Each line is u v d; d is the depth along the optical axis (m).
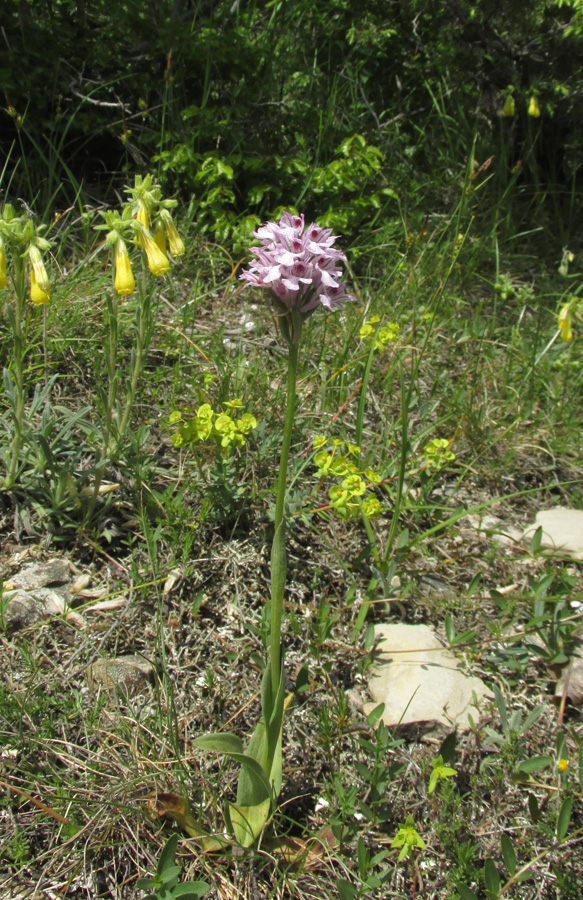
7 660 0.31
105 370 0.44
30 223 0.30
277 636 0.25
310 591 0.37
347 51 0.87
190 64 0.67
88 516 0.37
